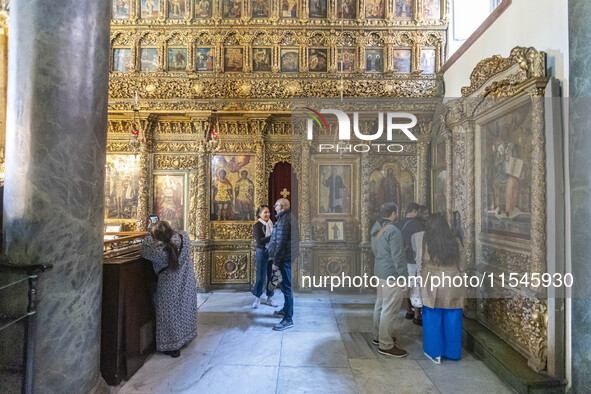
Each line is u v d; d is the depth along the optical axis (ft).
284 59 18.88
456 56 16.33
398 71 18.81
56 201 6.86
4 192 6.94
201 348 10.77
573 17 7.70
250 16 18.76
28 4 6.77
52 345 6.88
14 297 6.86
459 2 18.12
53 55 6.82
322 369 9.37
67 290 7.07
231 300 16.56
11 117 6.87
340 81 18.34
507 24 11.10
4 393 6.76
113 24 18.56
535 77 8.36
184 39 18.70
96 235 7.68
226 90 18.38
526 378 7.99
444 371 9.26
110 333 8.65
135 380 8.86
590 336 7.53
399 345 10.73
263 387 8.50
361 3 18.66
